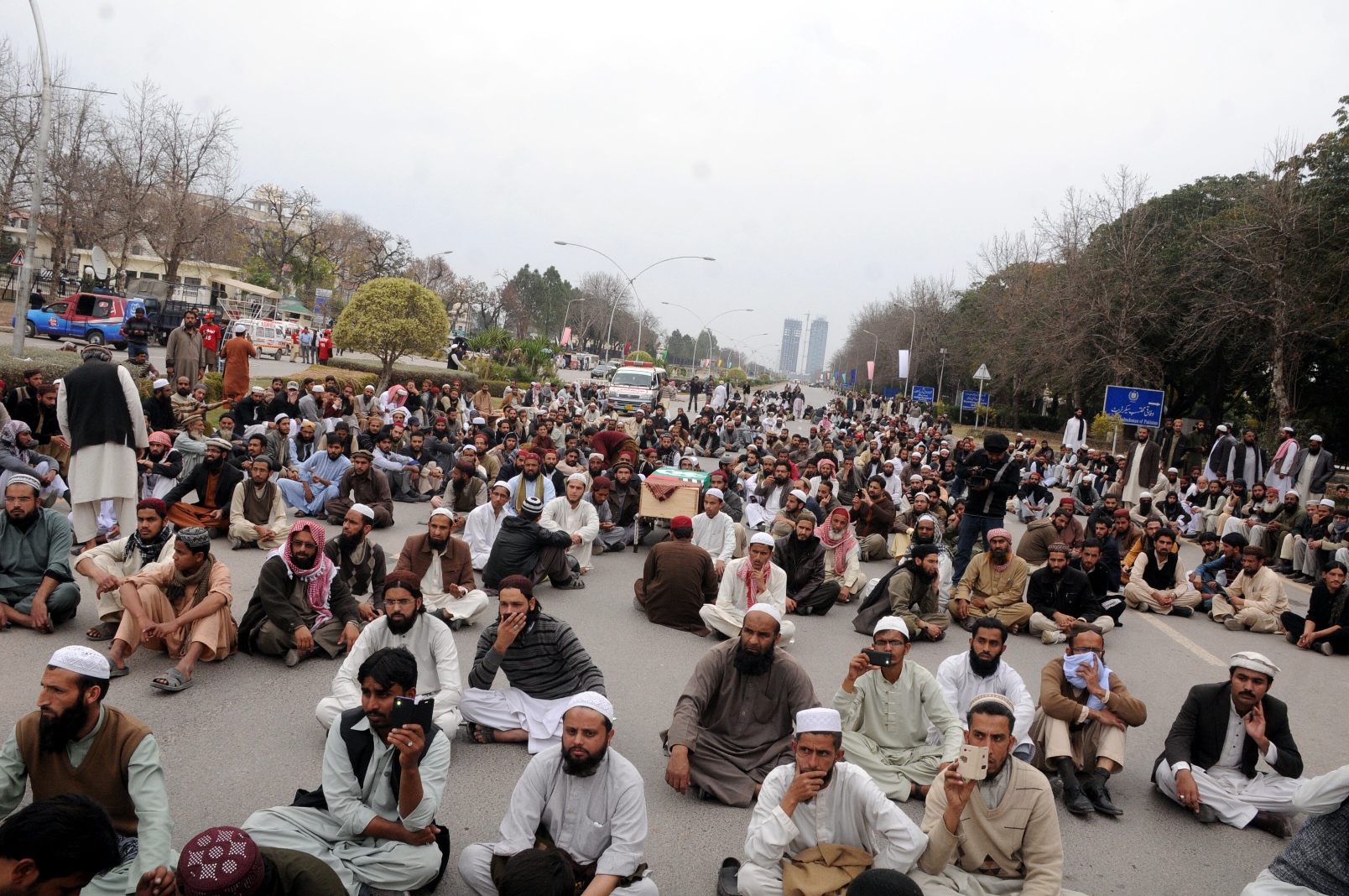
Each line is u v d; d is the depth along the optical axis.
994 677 5.95
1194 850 5.21
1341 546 13.22
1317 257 26.42
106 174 43.06
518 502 10.88
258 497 10.31
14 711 5.60
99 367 8.92
